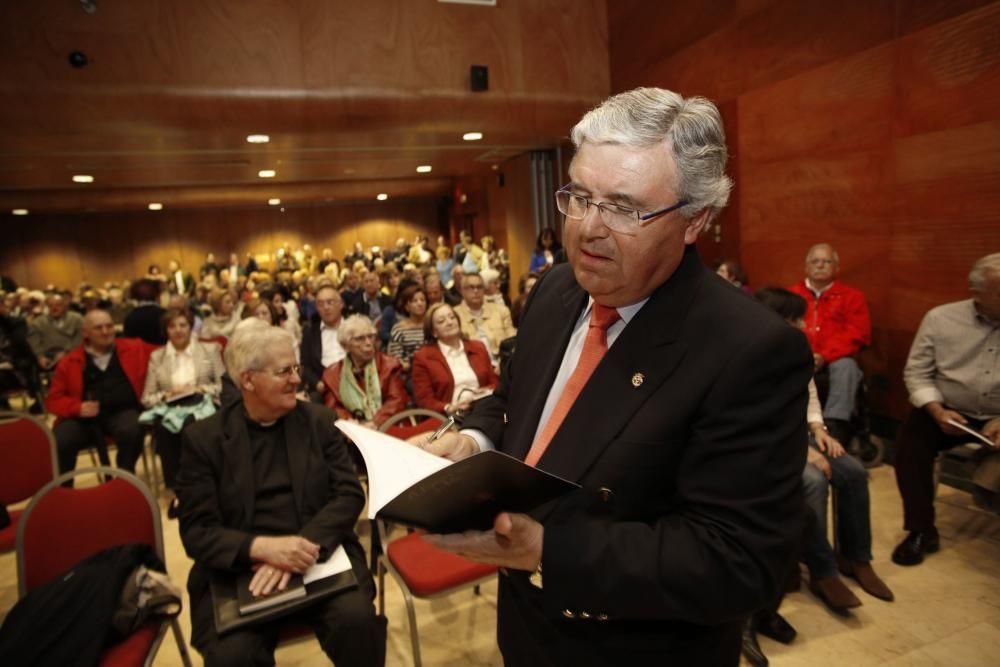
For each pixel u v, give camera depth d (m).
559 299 0.97
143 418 3.22
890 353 3.42
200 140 5.06
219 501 1.69
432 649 2.10
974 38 2.84
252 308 4.55
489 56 5.32
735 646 0.83
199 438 1.71
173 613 1.59
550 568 0.68
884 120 3.33
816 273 3.28
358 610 1.58
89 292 9.42
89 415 3.33
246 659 1.47
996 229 2.83
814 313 3.28
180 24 4.52
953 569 2.37
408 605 1.81
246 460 1.72
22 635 1.37
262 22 4.71
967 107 2.91
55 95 4.30
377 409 3.13
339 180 10.98
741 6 4.26
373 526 2.29
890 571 2.39
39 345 5.93
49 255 13.02
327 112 4.95
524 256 7.68
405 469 0.76
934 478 2.51
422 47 5.12
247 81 4.70
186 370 3.52
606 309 0.82
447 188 12.55
